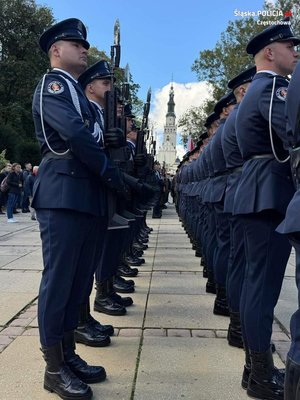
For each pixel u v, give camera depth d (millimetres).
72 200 3010
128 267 6461
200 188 6328
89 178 3129
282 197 2887
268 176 2922
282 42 3049
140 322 4473
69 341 3244
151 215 17766
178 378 3314
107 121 3467
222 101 4805
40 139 3125
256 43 3109
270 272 3006
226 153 3654
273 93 2816
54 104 3010
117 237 4676
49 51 3273
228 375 3369
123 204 3926
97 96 4176
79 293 3250
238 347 3852
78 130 2951
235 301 3809
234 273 3787
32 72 31156
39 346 3826
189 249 8961
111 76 3682
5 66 30500
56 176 3043
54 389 3047
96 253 3426
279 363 3516
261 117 2902
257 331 2988
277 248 2975
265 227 2957
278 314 4754
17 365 3482
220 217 4520
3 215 17406
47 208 3033
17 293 5430
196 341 4012
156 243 9812
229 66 26750
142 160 5602
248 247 3059
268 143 2941
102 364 3529
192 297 5395
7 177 14492
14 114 30672
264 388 2990
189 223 9477
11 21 31125
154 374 3373
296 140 2100
